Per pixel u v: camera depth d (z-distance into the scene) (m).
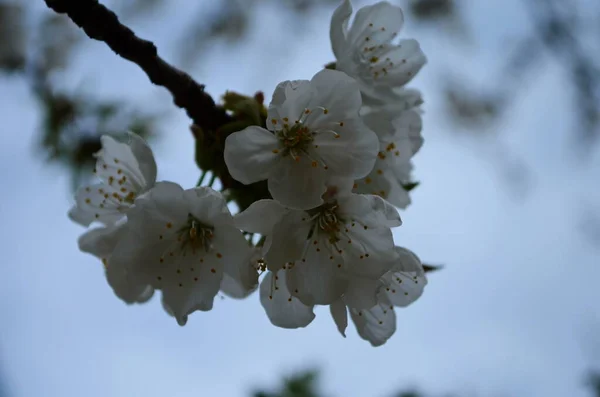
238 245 0.26
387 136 0.28
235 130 0.26
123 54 0.26
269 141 0.26
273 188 0.26
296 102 0.26
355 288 0.26
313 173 0.26
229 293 0.27
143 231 0.26
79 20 0.25
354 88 0.26
